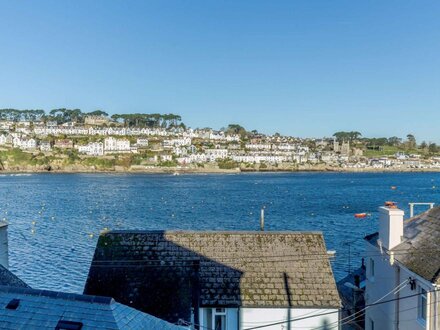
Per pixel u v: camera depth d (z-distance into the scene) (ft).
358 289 95.09
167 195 510.58
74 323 35.37
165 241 78.54
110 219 320.09
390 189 607.78
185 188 616.80
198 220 322.34
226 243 78.48
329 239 245.24
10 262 187.52
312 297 70.08
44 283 159.33
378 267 75.97
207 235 79.77
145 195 506.89
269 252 76.89
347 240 241.14
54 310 37.11
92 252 208.54
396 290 67.31
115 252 76.69
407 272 64.54
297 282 72.18
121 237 79.20
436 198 471.62
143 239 78.84
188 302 67.82
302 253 76.74
